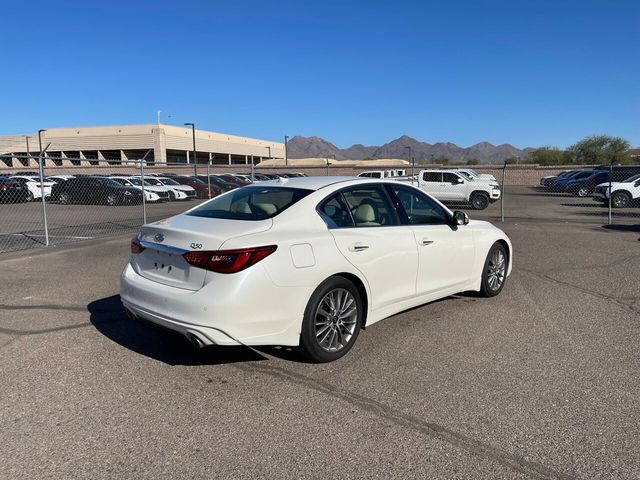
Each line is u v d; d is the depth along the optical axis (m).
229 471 2.92
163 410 3.61
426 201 5.63
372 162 72.88
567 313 5.90
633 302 6.38
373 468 2.96
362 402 3.74
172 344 4.85
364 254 4.60
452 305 6.21
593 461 3.03
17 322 5.45
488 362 4.47
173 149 74.50
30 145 76.50
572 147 69.81
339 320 4.48
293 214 4.38
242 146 93.12
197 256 3.93
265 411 3.60
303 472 2.92
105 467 2.95
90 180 23.03
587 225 14.86
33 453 3.08
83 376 4.14
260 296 3.91
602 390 3.94
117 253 9.65
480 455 3.08
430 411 3.61
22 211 19.56
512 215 19.12
